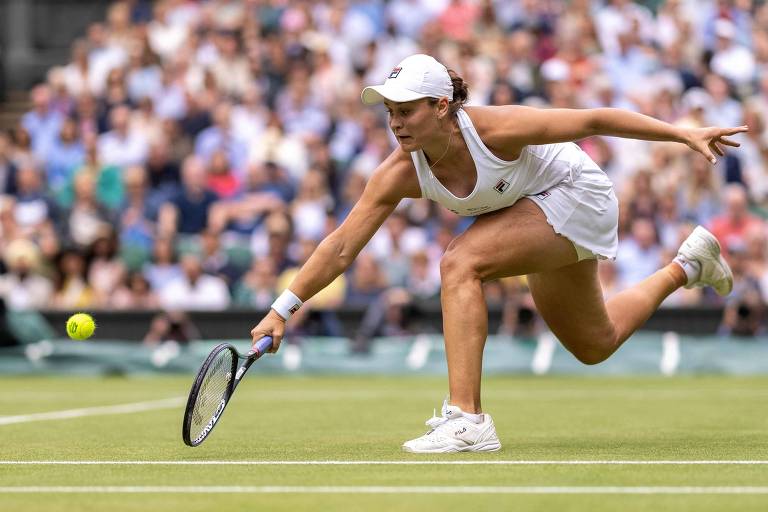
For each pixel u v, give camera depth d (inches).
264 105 2583.7
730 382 1766.7
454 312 814.5
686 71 2472.9
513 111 799.7
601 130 791.7
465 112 804.0
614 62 2476.6
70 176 2554.1
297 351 2016.5
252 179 2348.7
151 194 2396.7
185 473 706.2
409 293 2027.6
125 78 2687.0
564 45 2493.8
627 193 2166.6
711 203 2245.3
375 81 2564.0
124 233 2315.5
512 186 815.7
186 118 2541.8
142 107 2578.7
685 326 1982.0
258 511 557.6
